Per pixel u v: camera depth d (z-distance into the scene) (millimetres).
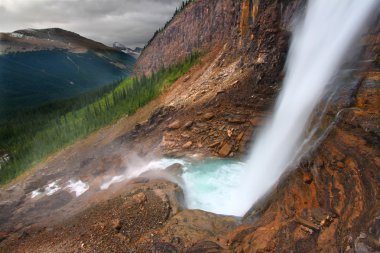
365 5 19734
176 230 16469
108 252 16016
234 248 13828
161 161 32094
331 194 12953
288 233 12609
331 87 17641
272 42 36250
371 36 18391
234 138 31312
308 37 27938
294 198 14867
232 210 20734
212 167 27969
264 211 16484
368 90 15141
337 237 10977
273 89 33656
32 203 35906
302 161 15984
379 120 12773
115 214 19609
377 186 10828
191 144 33625
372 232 9555
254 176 23984
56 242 19125
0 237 24172
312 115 17969
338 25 22672
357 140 13141
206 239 15008
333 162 13711
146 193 21641
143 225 17891
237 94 37188
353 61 18859
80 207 26328
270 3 37656
